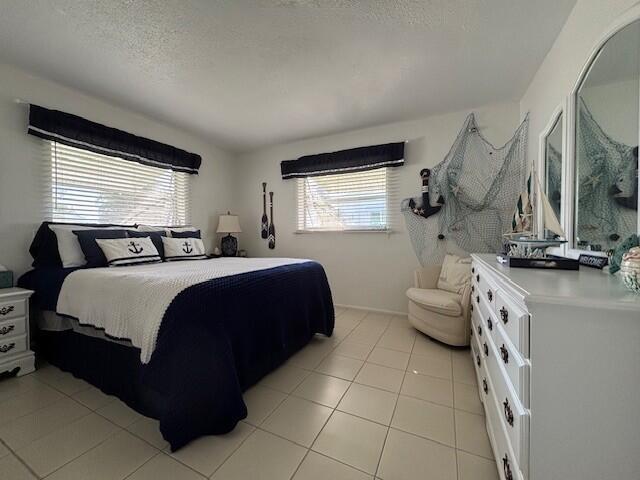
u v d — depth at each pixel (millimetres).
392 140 3195
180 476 1081
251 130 3383
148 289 1424
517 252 1578
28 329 1885
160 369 1229
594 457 698
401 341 2461
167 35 1749
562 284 850
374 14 1592
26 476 1073
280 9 1546
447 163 2889
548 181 1880
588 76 1354
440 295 2420
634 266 710
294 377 1854
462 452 1206
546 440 727
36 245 2158
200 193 3693
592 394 691
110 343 1627
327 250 3617
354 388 1719
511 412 859
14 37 1764
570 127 1496
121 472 1097
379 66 2098
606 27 1199
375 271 3348
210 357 1295
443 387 1720
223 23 1648
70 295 1756
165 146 3127
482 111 2777
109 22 1637
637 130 1014
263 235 3988
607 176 1197
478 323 1649
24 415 1441
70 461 1146
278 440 1281
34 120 2131
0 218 2055
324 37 1779
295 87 2391
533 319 727
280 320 1915
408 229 3150
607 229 1194
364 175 3375
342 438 1295
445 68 2131
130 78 2238
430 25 1683
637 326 654
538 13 1586
